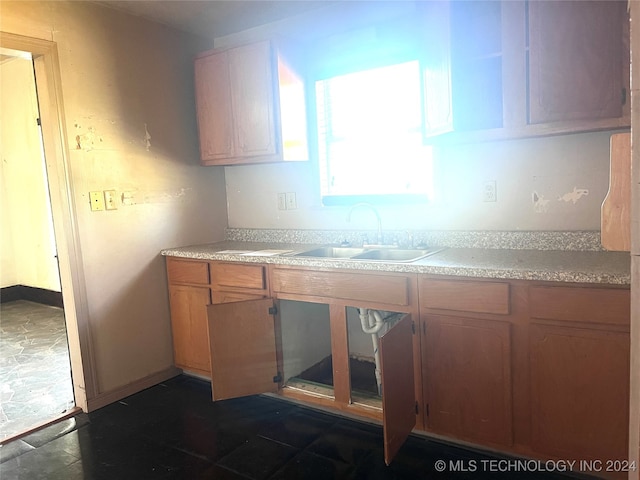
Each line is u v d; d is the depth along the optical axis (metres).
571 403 1.80
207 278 2.83
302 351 2.74
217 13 2.84
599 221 2.18
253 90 2.80
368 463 2.06
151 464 2.13
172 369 3.13
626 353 1.68
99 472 2.08
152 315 3.00
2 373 3.22
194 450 2.23
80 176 2.62
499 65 2.18
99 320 2.72
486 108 2.21
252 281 2.62
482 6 2.09
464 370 2.00
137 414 2.62
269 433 2.35
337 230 2.94
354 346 2.57
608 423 1.74
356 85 2.79
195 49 3.21
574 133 1.99
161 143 3.03
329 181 2.96
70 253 2.58
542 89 1.93
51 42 2.47
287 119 2.78
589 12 1.82
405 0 2.56
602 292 1.68
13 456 2.22
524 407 1.90
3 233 5.32
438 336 2.04
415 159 2.64
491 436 1.98
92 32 2.65
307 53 2.91
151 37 2.96
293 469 2.04
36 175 4.91
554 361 1.81
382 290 2.16
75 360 2.68
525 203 2.34
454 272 1.95
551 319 1.79
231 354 2.53
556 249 2.26
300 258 2.43
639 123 0.77
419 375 2.12
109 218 2.76
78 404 2.70
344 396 2.37
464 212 2.51
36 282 5.25
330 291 2.33
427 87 2.23
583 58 1.85
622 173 0.97
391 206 2.73
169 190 3.08
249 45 2.78
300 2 2.71
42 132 2.55
